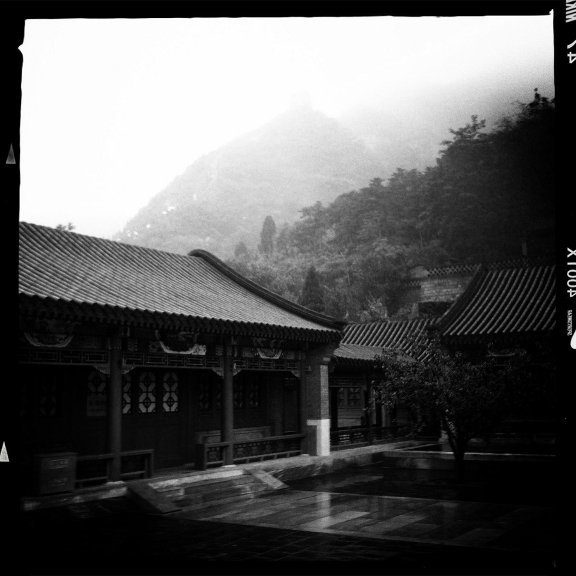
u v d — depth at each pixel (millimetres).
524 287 29141
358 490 17609
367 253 76750
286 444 21172
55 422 15539
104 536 11594
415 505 14953
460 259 67188
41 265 15828
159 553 10281
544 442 25375
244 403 21891
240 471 17938
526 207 58062
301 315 22297
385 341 32531
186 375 19359
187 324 15797
